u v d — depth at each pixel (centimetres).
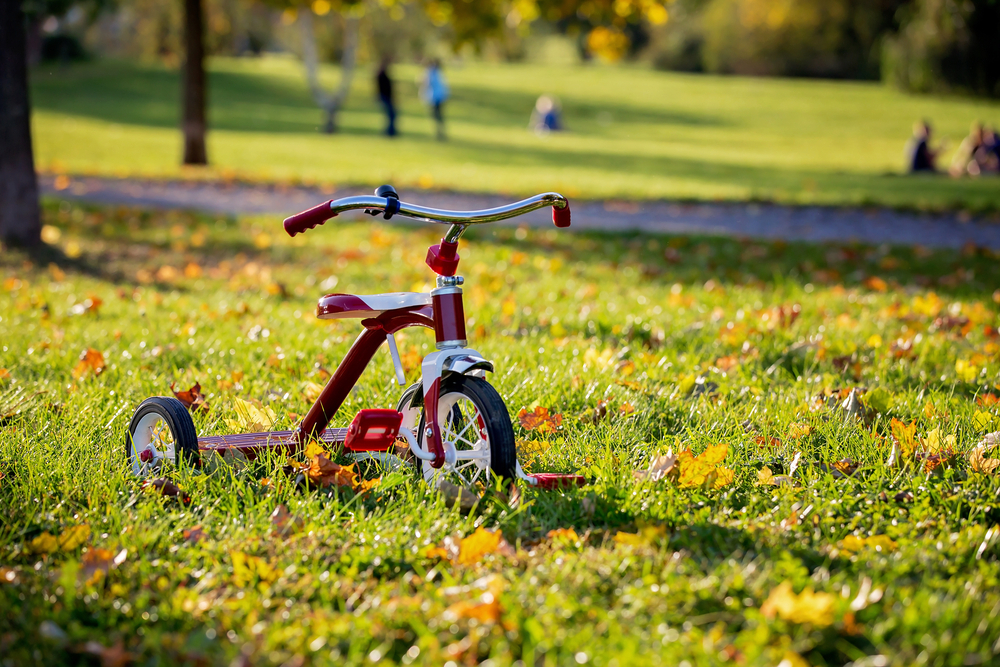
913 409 414
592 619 231
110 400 424
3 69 874
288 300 720
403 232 1137
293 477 335
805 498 311
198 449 339
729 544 277
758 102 4728
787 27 6281
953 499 306
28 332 573
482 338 562
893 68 5191
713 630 219
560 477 318
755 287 783
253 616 232
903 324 616
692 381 455
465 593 243
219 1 3950
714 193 1639
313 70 3475
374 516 301
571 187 1642
